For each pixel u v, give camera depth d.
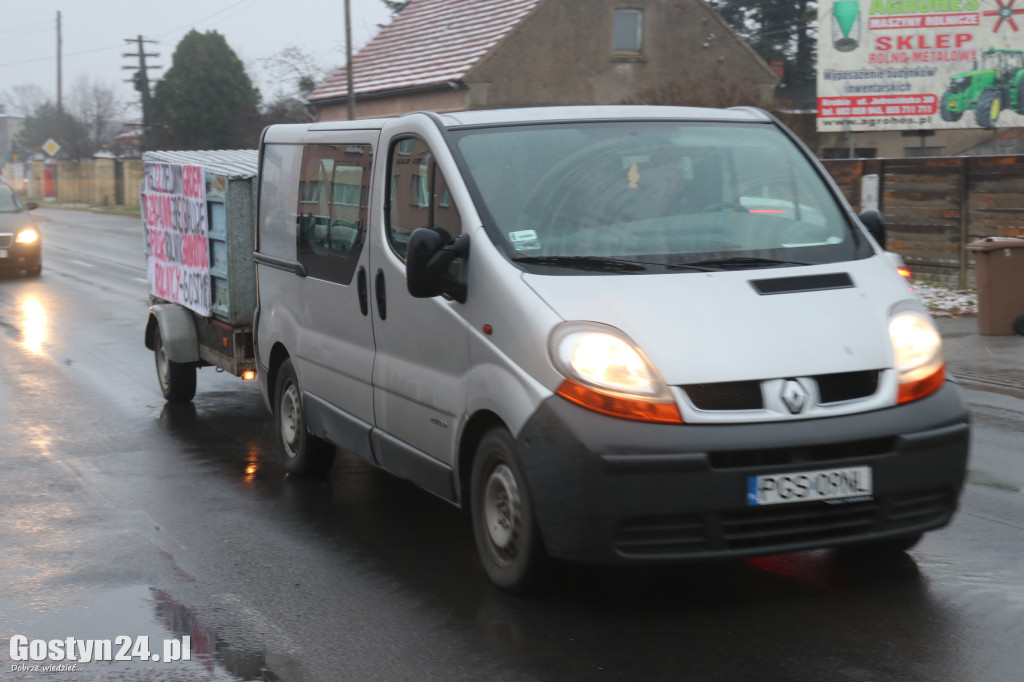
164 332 9.28
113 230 37.97
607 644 4.40
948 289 16.34
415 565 5.46
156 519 6.38
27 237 21.89
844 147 32.97
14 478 7.35
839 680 4.02
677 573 5.17
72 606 5.02
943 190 16.62
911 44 24.58
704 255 5.03
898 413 4.50
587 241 5.03
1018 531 5.79
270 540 5.94
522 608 4.80
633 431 4.30
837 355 4.51
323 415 6.66
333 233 6.46
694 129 5.68
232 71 55.25
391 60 36.62
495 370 4.77
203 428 8.84
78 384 10.80
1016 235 15.72
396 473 5.84
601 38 33.12
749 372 4.40
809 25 48.72
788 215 5.34
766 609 4.72
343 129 6.49
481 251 4.96
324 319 6.57
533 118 5.58
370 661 4.32
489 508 4.98
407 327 5.56
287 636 4.61
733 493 4.29
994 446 7.80
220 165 9.00
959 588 4.93
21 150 126.00
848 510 4.45
